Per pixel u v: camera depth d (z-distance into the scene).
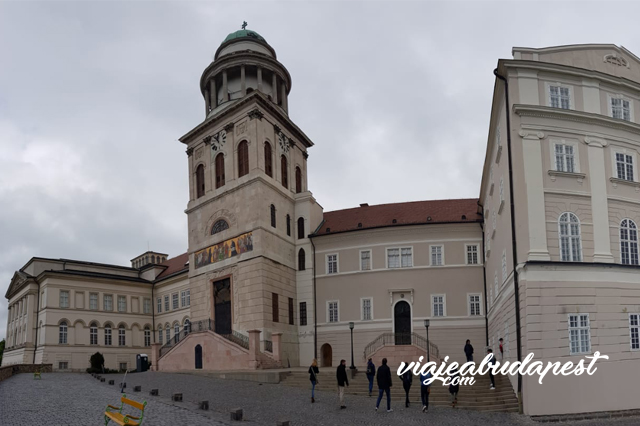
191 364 54.12
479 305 54.28
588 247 32.22
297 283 60.75
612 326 31.20
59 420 22.39
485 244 52.97
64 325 73.50
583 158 33.34
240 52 64.62
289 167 64.19
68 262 80.25
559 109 32.97
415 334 51.91
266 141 60.19
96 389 37.50
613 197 33.47
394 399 32.72
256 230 56.09
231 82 66.62
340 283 58.47
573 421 28.44
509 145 32.94
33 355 73.62
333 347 57.34
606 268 31.72
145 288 82.31
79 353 73.69
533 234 31.52
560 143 33.19
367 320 56.50
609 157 34.00
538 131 32.94
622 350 31.16
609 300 31.45
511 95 33.38
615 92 35.19
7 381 45.75
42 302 74.00
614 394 30.52
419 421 26.53
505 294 35.72
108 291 78.50
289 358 56.84
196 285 61.66
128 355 78.31
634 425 27.33
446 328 54.28
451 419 27.28
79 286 75.88
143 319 81.12
